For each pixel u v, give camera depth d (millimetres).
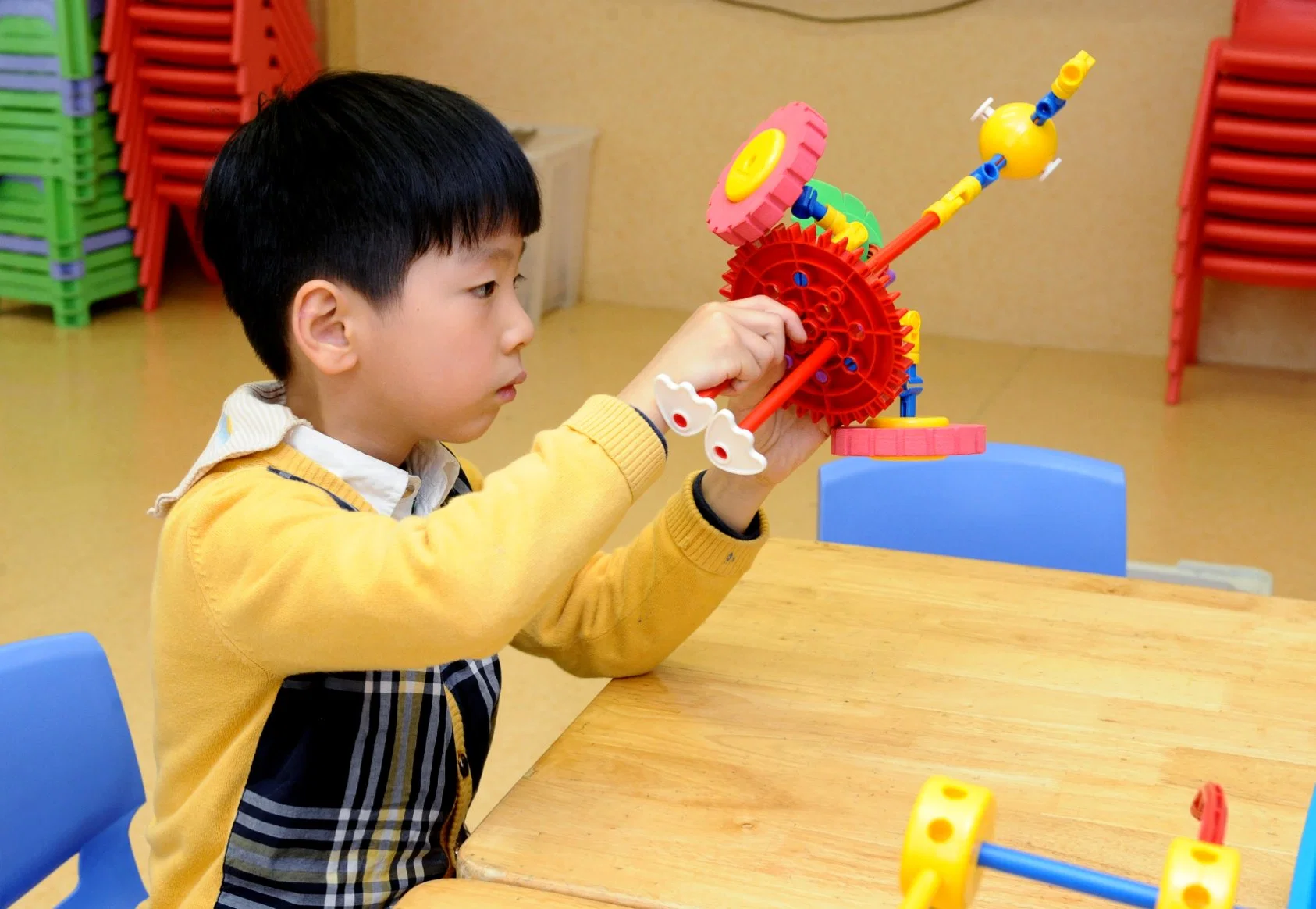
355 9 4094
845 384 833
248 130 853
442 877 885
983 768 849
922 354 3609
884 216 3723
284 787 818
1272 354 3527
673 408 706
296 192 811
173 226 4164
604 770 842
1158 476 2820
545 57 3957
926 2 3537
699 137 3867
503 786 1799
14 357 3324
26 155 3434
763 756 861
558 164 3764
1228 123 2996
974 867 553
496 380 850
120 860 1014
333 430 871
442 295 812
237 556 766
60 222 3479
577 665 993
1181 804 812
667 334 3748
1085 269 3604
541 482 748
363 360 832
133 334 3527
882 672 966
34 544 2367
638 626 956
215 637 783
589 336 3711
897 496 1397
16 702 936
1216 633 1025
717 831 784
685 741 877
